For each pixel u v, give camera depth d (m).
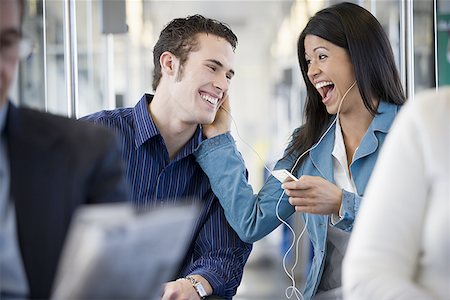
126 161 2.73
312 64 2.70
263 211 2.79
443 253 1.56
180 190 2.82
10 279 1.49
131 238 1.22
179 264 2.86
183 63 2.69
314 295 2.69
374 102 2.66
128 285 1.28
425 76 3.48
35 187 1.51
